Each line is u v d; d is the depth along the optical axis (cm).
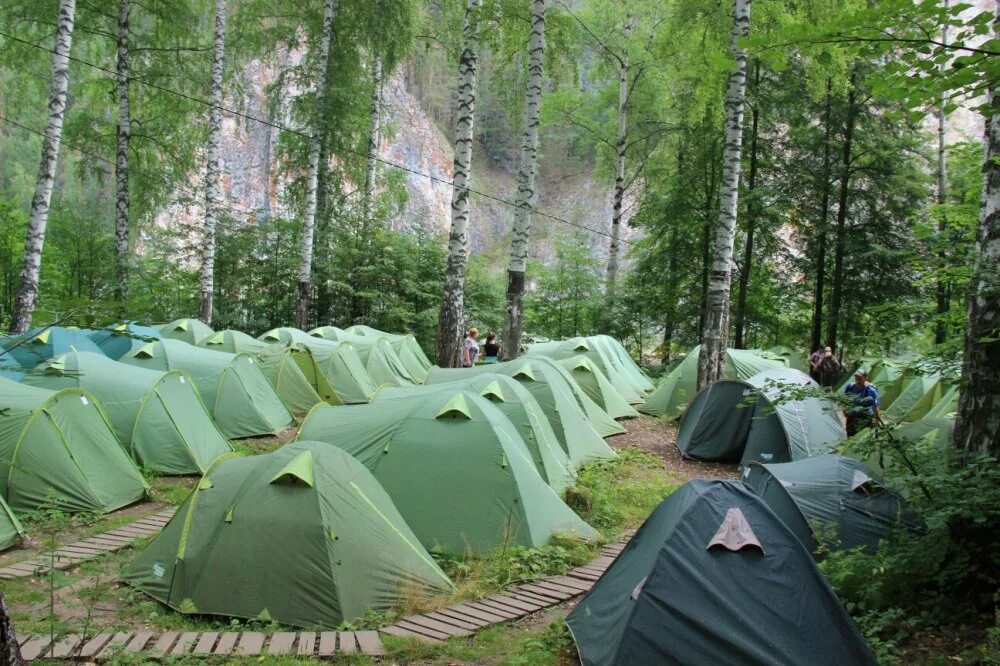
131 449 921
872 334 642
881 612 500
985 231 513
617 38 2400
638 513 856
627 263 4141
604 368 1639
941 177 1938
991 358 495
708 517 466
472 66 1430
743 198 1853
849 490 652
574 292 2558
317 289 2291
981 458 482
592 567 670
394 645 498
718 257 1283
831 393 583
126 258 1279
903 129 1941
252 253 2319
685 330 2186
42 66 1873
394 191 2348
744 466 1030
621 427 1312
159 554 580
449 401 783
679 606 430
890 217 1959
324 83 1948
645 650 423
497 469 730
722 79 1472
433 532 696
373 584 564
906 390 1438
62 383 920
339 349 1445
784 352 1938
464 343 1598
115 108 2042
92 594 559
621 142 2359
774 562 441
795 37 385
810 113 2005
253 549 556
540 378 1089
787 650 405
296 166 2269
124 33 1755
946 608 481
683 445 1161
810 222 2009
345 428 806
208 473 617
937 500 491
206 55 2038
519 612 565
